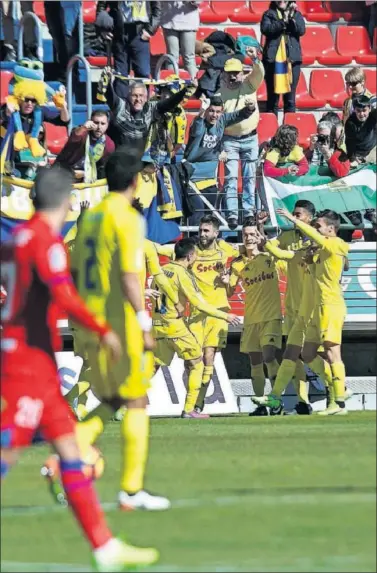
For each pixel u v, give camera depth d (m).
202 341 49.00
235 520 23.09
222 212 53.19
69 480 19.66
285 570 18.73
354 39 75.44
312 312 47.44
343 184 51.81
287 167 51.84
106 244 24.52
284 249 49.66
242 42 59.22
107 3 57.94
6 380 19.77
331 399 48.28
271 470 29.34
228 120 54.81
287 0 64.00
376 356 53.50
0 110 49.38
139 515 23.83
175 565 19.34
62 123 51.09
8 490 27.42
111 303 24.53
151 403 49.41
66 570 19.16
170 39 62.84
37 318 19.97
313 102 68.44
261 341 49.09
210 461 31.22
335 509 24.00
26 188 47.38
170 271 46.91
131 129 50.03
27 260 19.88
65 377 49.03
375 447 33.69
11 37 60.97
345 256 47.31
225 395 50.31
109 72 51.09
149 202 49.41
